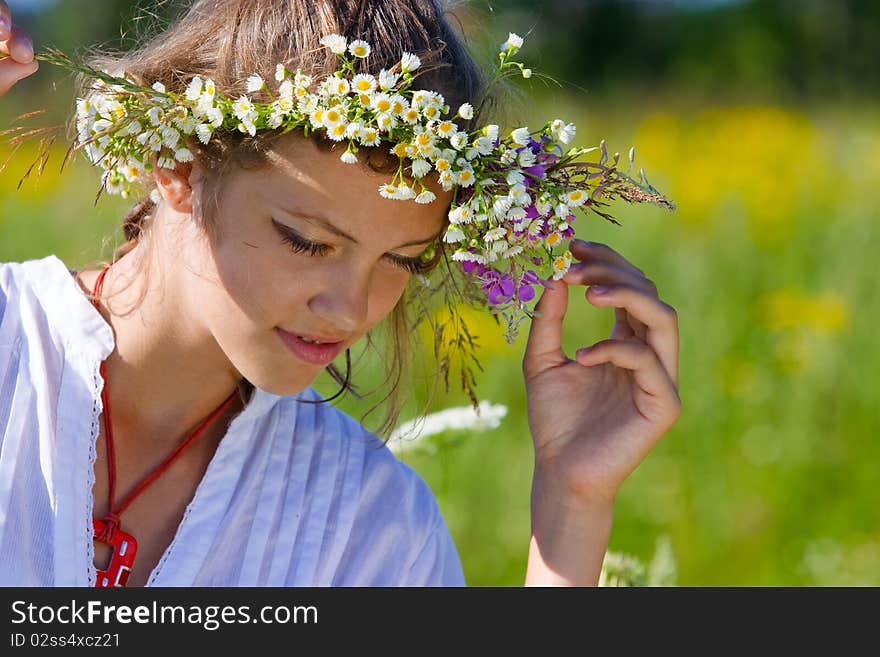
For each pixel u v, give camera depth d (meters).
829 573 5.87
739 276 8.07
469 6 2.82
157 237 2.48
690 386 6.88
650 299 2.73
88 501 2.43
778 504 6.29
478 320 6.82
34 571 2.38
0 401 2.48
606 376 2.85
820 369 7.01
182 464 2.60
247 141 2.28
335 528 2.70
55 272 2.59
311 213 2.24
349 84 2.28
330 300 2.28
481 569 5.56
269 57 2.36
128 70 2.54
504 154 2.32
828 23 19.31
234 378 2.59
